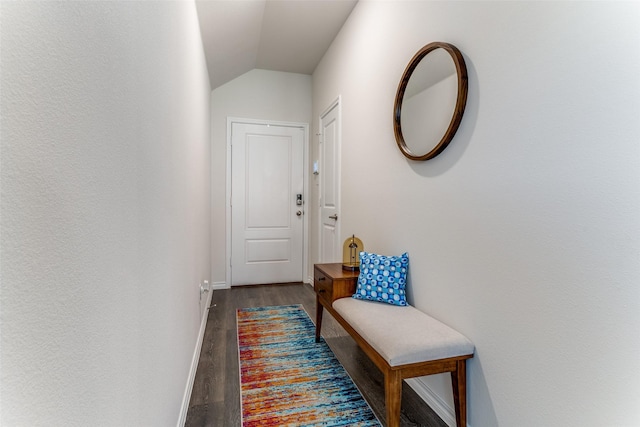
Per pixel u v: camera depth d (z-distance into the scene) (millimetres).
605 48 867
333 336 2441
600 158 879
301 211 4102
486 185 1266
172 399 1243
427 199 1646
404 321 1479
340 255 2980
